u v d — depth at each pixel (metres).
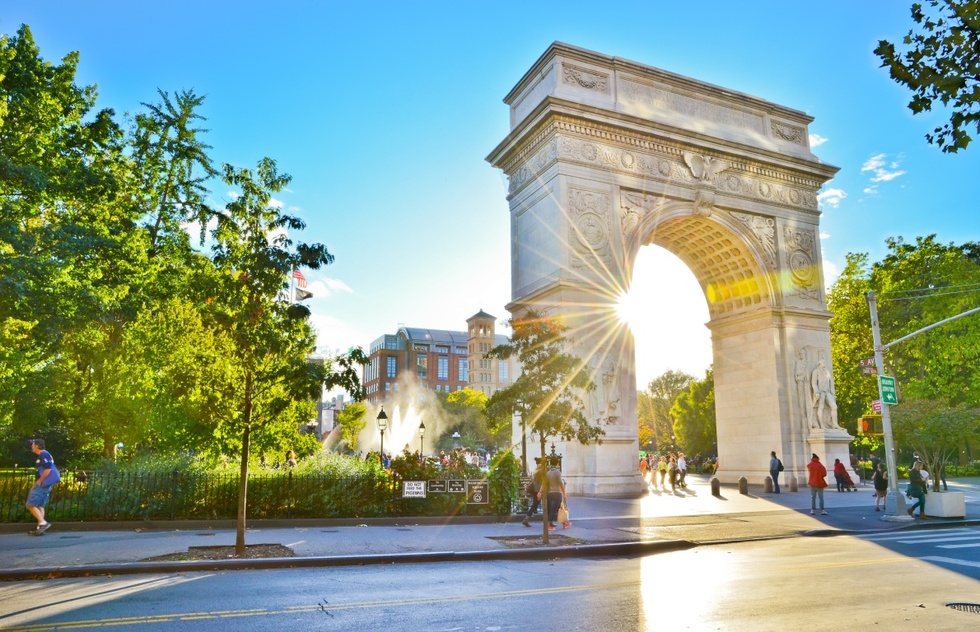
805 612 9.91
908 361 58.50
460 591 11.53
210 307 15.89
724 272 45.75
